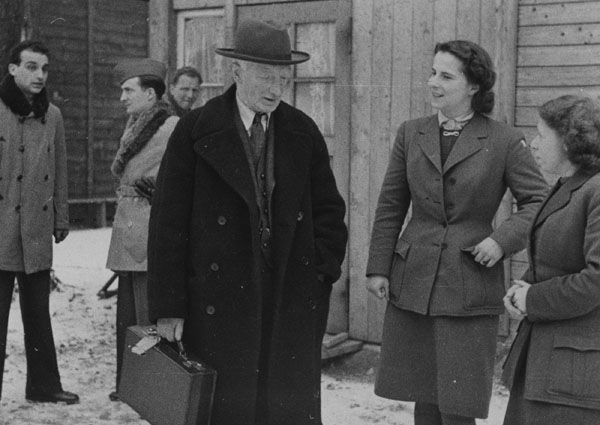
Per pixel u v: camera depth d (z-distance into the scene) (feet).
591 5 19.94
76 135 46.14
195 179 12.82
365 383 21.40
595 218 10.86
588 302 10.81
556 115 11.25
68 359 22.94
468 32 21.34
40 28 43.75
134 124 18.98
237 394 12.64
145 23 49.37
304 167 13.19
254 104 12.72
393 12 22.38
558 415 11.03
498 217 21.04
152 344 12.82
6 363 22.21
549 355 11.16
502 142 13.82
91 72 46.50
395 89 22.47
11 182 18.48
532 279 11.68
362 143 23.00
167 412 12.24
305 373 13.14
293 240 13.10
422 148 14.17
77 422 18.06
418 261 13.97
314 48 24.16
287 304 13.02
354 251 23.26
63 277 33.24
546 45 20.53
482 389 13.60
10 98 18.44
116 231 18.78
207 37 26.27
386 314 14.53
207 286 12.66
